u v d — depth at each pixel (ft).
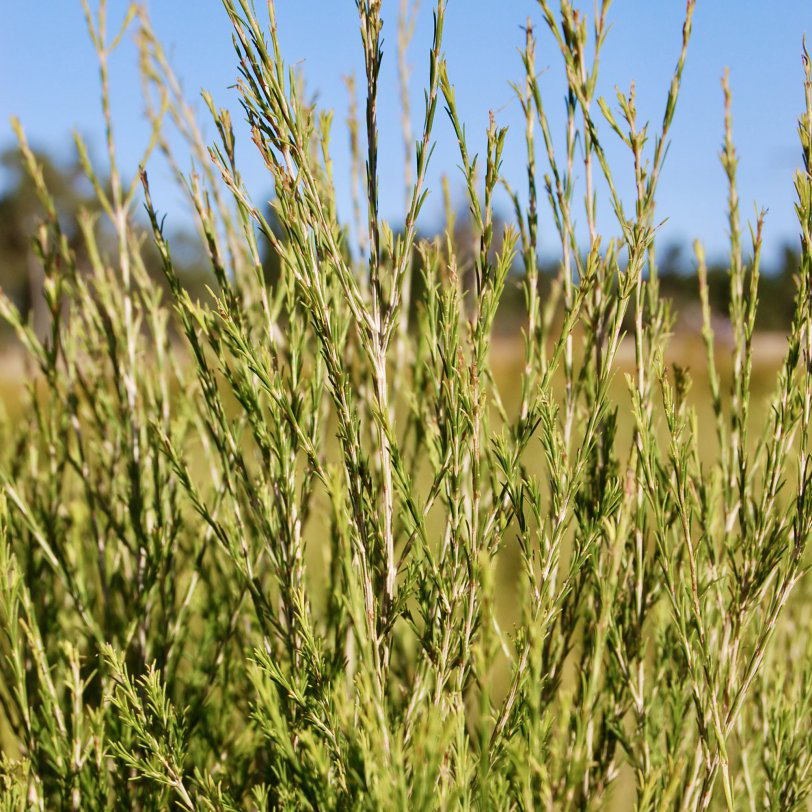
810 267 3.15
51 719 3.22
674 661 3.51
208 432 3.64
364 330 3.06
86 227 3.64
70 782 3.22
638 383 3.12
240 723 3.69
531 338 3.26
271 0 2.99
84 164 3.58
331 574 3.57
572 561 3.12
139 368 3.66
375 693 2.93
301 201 3.05
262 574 3.71
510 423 3.41
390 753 2.88
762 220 3.20
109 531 3.79
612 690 3.38
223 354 3.33
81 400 3.76
